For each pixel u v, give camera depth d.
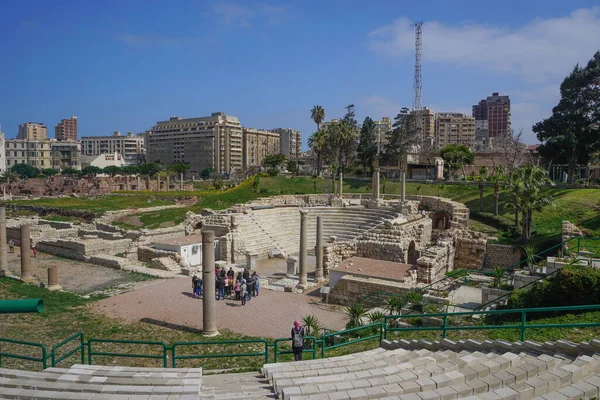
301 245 39.59
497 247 48.12
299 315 31.70
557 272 21.62
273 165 141.50
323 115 116.88
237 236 52.84
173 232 58.66
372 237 47.09
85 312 31.16
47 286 37.25
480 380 11.77
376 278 34.97
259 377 15.98
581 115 73.81
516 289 24.50
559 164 81.44
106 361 22.05
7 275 41.25
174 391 13.29
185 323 29.22
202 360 22.52
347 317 31.30
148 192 111.94
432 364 14.14
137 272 43.62
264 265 50.88
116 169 194.38
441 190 82.44
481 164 117.75
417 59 142.12
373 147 116.62
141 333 27.06
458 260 50.12
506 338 16.69
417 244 51.25
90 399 12.62
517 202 48.44
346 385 12.70
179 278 41.41
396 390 11.71
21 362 20.95
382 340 19.17
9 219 71.69
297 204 80.44
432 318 23.83
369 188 94.19
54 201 96.25
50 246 53.38
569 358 12.78
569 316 18.48
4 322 28.09
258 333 27.67
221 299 35.56
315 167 176.00
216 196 92.62
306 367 15.73
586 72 73.19
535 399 10.28
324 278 43.22
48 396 12.86
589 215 51.25
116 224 70.69
